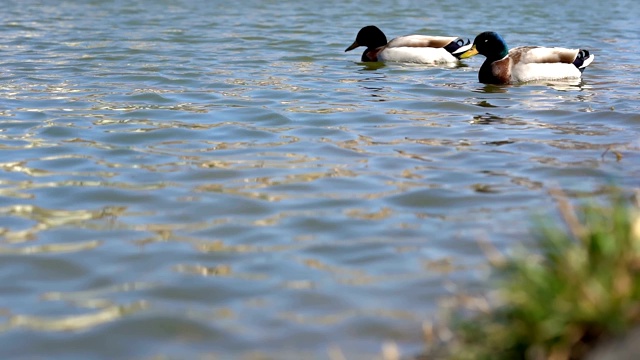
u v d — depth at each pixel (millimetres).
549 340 7047
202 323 8711
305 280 9727
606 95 21156
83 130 16766
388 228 11359
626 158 14703
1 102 19438
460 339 7977
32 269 10016
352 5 41656
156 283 9641
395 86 22594
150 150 15305
